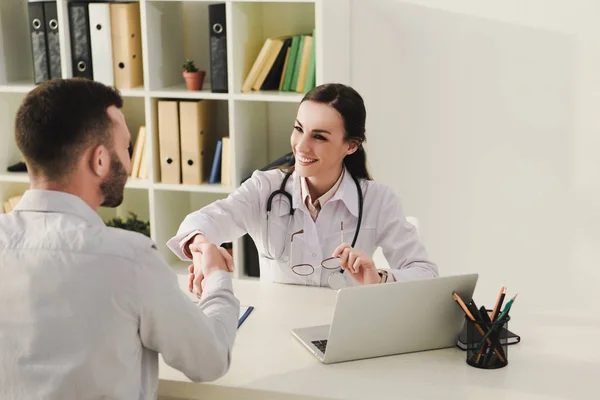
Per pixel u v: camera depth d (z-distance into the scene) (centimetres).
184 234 230
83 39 350
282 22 362
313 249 249
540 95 340
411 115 354
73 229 149
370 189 251
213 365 162
